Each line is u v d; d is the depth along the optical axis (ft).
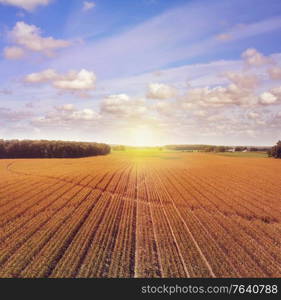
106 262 40.42
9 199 76.38
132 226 57.57
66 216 61.57
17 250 43.01
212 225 58.80
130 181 119.96
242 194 93.30
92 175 132.05
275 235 53.98
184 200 82.64
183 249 45.24
